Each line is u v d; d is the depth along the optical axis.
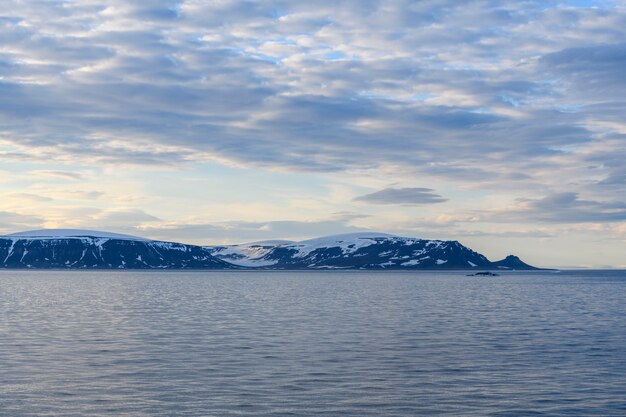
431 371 44.91
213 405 35.41
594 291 181.38
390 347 56.28
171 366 46.34
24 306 105.12
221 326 73.50
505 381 41.75
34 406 35.00
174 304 113.06
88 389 38.97
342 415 33.72
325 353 52.62
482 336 64.75
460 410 34.75
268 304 114.38
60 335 64.00
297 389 39.22
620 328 73.25
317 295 149.62
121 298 131.00
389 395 37.84
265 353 52.47
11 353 52.03
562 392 38.75
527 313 95.75
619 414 34.06
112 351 53.28
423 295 152.75
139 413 33.81
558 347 56.81
